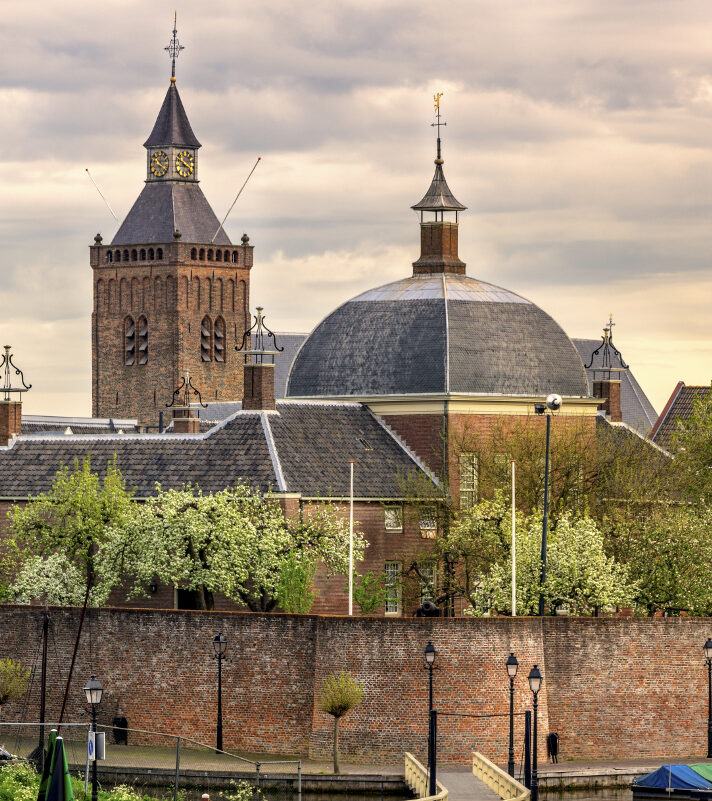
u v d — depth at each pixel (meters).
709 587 186.88
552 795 158.88
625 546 193.38
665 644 173.00
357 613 195.38
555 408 177.25
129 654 173.75
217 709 169.25
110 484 193.00
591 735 170.25
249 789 152.12
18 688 173.50
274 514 188.75
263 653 168.88
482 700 165.00
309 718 166.88
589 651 170.62
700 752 173.25
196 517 184.00
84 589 186.62
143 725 172.75
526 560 182.38
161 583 193.50
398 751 163.62
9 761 148.12
